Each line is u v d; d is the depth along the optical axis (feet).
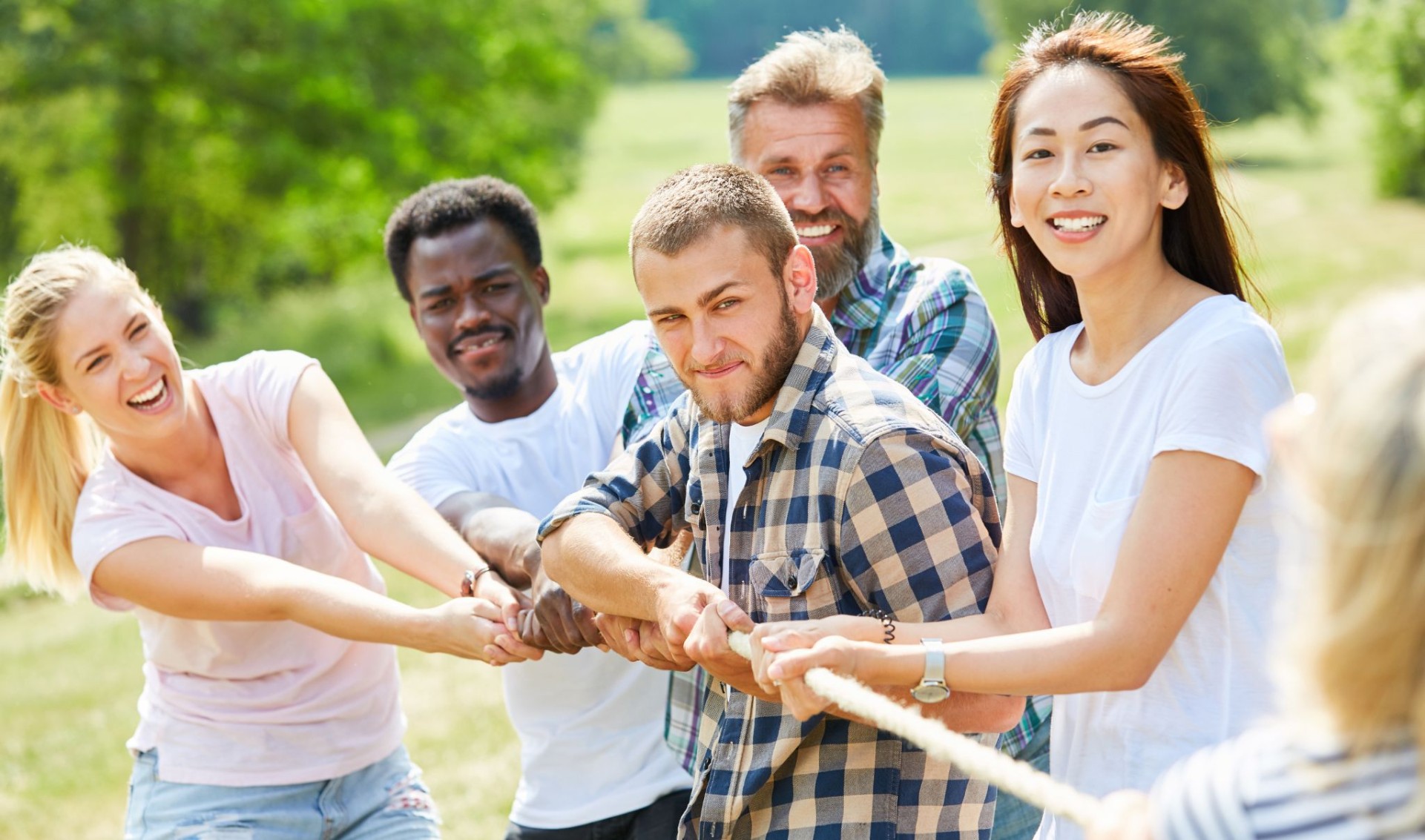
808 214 9.82
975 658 6.46
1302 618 4.32
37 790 18.43
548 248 78.13
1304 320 40.75
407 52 59.26
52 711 21.75
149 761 10.05
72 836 16.92
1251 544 6.54
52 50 53.11
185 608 9.34
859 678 6.50
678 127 172.96
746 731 7.54
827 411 7.30
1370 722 4.17
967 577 7.16
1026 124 7.25
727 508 7.77
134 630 26.48
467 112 61.26
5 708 22.11
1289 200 75.20
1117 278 7.07
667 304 7.38
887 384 7.42
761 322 7.33
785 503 7.35
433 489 10.51
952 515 7.13
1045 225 7.19
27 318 9.34
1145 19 120.67
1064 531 7.11
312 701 9.89
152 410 9.52
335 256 65.05
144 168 58.54
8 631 27.68
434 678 20.72
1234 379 6.43
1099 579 6.88
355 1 57.62
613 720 9.91
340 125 57.31
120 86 54.54
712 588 7.41
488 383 10.85
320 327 56.44
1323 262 52.03
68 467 10.02
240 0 55.26
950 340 9.44
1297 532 4.61
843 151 9.80
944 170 104.88
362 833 10.15
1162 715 6.77
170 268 62.85
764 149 9.90
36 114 56.95
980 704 7.29
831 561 7.23
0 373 9.91
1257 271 7.68
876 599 7.24
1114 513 6.80
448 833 15.25
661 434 8.43
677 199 7.41
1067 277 7.74
